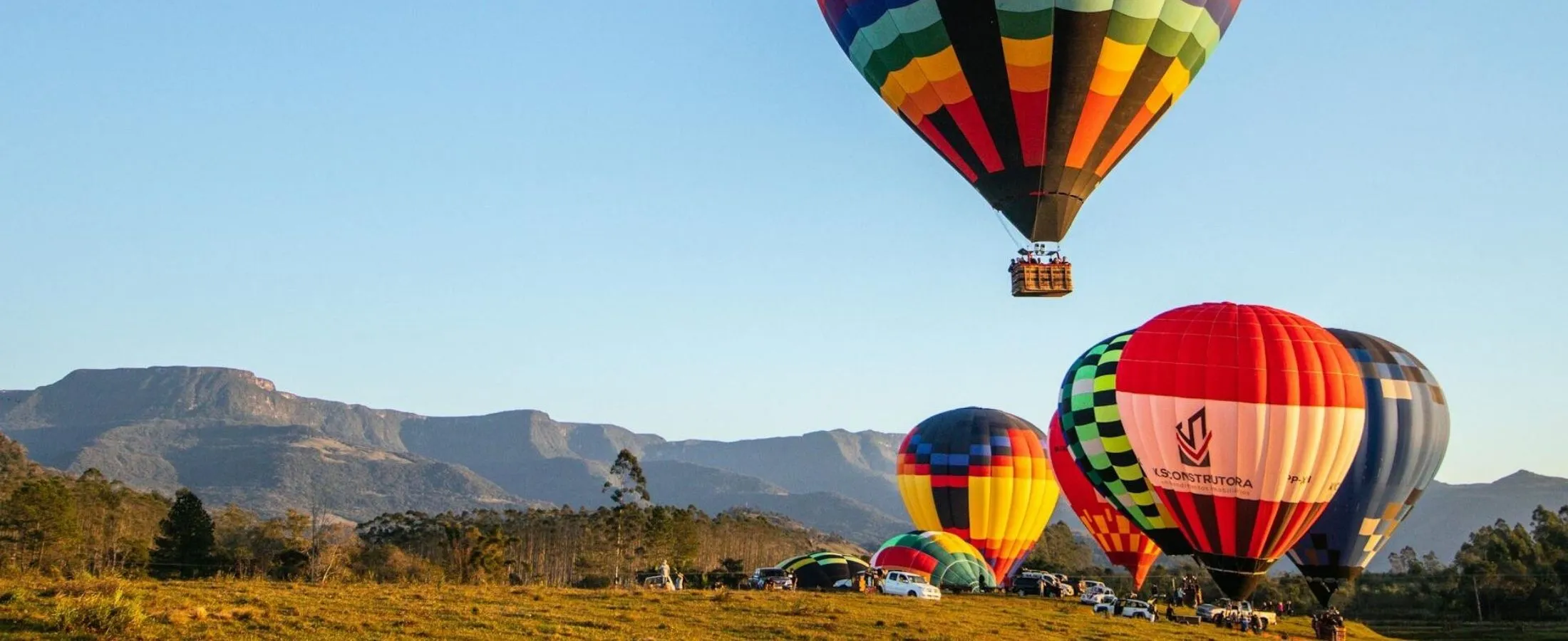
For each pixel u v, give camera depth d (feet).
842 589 172.24
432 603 97.35
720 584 205.46
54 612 71.77
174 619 75.97
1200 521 130.52
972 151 126.41
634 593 119.85
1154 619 149.18
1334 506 141.90
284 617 81.46
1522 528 395.34
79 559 284.61
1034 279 122.31
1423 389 146.20
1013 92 120.88
